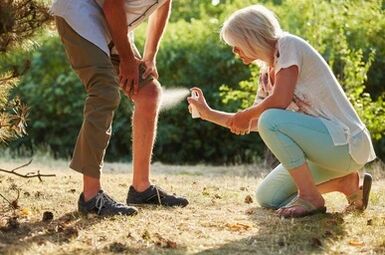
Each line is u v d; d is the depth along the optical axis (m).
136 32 13.23
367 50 11.38
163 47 13.10
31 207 5.61
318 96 5.23
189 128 13.01
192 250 4.44
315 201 5.25
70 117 13.77
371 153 5.41
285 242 4.61
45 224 5.02
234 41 5.29
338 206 5.86
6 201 5.80
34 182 7.06
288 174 5.64
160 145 13.17
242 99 11.62
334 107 5.25
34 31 5.47
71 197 6.10
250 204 6.03
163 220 5.18
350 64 10.05
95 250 4.39
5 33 5.09
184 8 16.22
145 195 5.74
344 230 4.95
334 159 5.22
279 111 5.15
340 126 5.21
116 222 5.05
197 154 13.13
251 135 12.73
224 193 6.61
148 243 4.56
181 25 13.62
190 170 10.53
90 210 5.23
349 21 11.30
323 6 10.77
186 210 5.61
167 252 4.38
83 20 5.14
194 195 6.41
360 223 5.15
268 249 4.48
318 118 5.21
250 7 5.35
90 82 5.13
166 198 5.77
